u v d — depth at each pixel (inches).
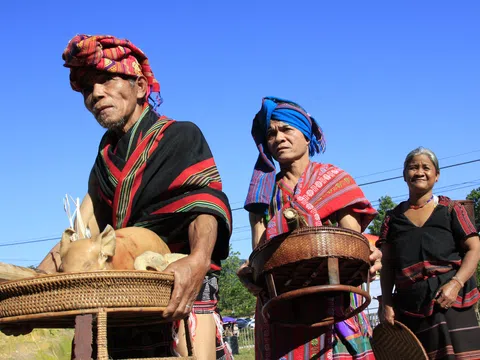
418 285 186.4
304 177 163.8
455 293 178.5
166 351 125.9
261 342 156.9
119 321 117.7
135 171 130.5
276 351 151.6
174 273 104.8
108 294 94.0
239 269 152.3
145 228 126.5
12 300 96.2
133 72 134.5
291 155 164.7
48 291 93.8
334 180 161.8
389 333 169.3
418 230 189.9
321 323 144.9
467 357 178.2
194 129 136.3
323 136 173.3
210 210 125.1
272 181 168.6
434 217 189.0
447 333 180.1
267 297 148.9
